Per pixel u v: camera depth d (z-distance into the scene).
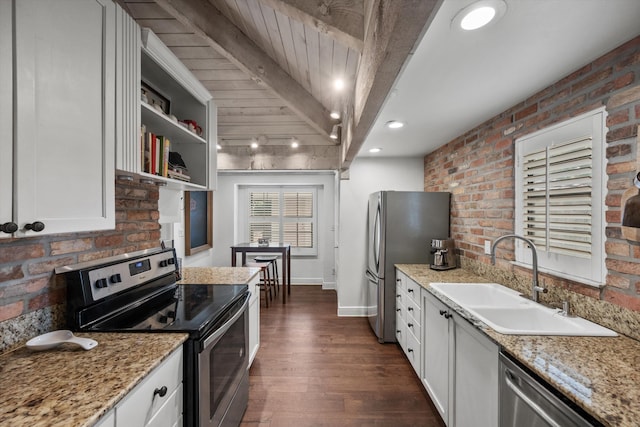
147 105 1.43
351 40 1.27
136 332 1.24
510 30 1.14
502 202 2.09
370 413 1.95
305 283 5.55
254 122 3.01
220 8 1.92
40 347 1.04
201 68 2.33
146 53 1.44
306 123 3.03
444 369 1.77
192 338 1.24
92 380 0.88
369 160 3.66
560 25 1.11
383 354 2.76
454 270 2.66
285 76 2.39
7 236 0.79
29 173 0.85
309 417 1.91
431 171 3.38
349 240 3.73
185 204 4.20
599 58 1.34
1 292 1.05
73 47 0.99
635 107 1.18
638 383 0.89
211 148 2.14
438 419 1.90
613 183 1.27
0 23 0.78
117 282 1.44
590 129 1.38
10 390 0.82
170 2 1.79
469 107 1.98
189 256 4.36
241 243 5.41
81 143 1.02
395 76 1.04
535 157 1.75
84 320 1.27
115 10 1.17
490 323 1.37
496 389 1.24
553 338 1.23
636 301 1.18
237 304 1.75
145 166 1.46
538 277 1.72
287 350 2.84
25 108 0.83
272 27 1.78
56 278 1.26
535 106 1.76
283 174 5.43
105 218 1.11
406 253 3.01
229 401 1.60
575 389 0.86
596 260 1.35
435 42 1.22
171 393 1.12
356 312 3.76
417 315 2.29
